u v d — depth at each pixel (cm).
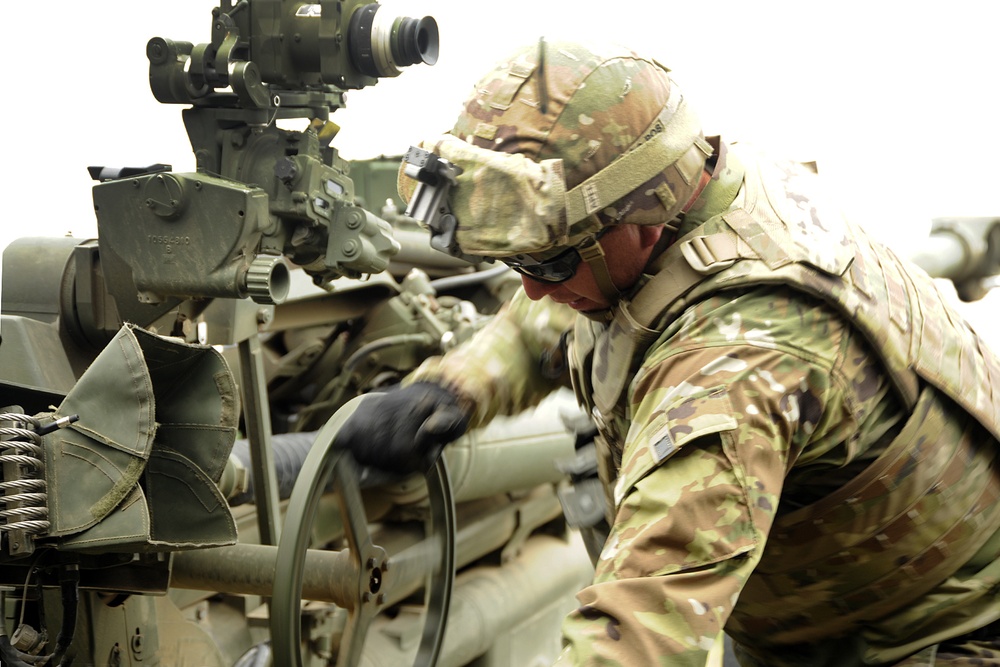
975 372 170
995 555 177
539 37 153
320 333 353
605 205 145
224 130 248
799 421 145
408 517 308
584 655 130
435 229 148
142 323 241
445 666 326
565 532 421
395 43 237
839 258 153
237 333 262
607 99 147
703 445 138
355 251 250
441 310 361
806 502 166
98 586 204
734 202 158
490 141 148
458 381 182
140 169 236
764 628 191
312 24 238
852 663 186
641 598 132
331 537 289
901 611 179
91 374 177
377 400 178
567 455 377
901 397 158
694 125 154
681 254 153
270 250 242
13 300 241
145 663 238
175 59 241
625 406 162
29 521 170
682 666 130
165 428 187
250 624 296
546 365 192
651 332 153
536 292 165
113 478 174
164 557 200
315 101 249
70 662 218
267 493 266
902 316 159
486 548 366
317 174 246
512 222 143
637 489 140
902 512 164
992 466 173
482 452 328
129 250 235
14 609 224
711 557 134
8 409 179
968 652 179
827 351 148
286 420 348
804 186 167
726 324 146
